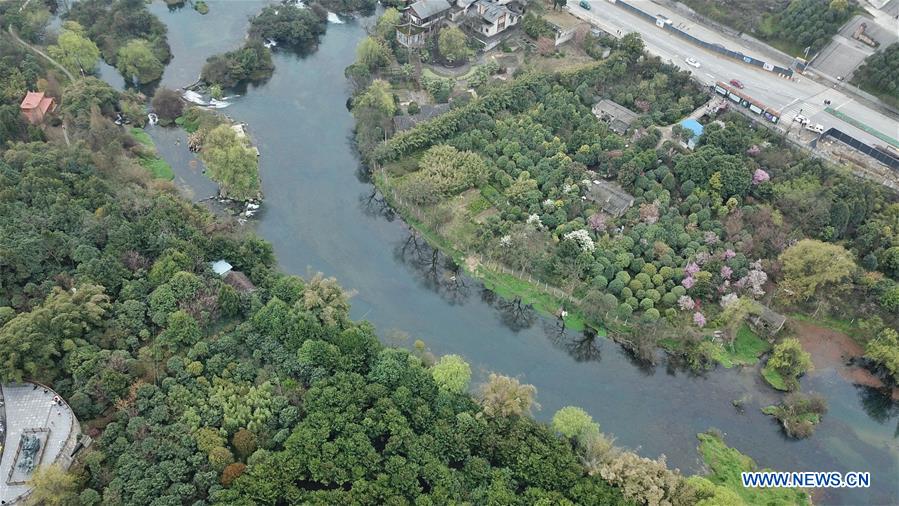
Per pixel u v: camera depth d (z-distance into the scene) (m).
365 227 171.12
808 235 161.88
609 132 188.12
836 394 139.38
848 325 150.88
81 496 97.12
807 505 117.94
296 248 163.75
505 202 168.88
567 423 117.44
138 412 110.31
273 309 128.12
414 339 144.88
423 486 108.88
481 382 136.75
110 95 190.75
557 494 106.38
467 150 181.25
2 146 162.88
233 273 143.25
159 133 192.75
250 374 120.06
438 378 121.94
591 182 171.75
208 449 105.88
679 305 147.12
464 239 162.75
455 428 115.00
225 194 174.25
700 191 169.75
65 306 117.88
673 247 158.75
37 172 146.25
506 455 111.69
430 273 160.88
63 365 114.56
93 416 110.00
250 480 101.88
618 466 108.12
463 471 111.38
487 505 105.88
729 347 145.12
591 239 156.25
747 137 181.62
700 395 138.00
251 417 112.81
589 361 144.25
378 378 119.94
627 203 167.00
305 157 190.00
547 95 196.75
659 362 144.00
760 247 156.88
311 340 124.00
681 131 184.50
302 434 108.31
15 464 101.00
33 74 186.88
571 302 152.00
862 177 176.88
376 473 107.69
